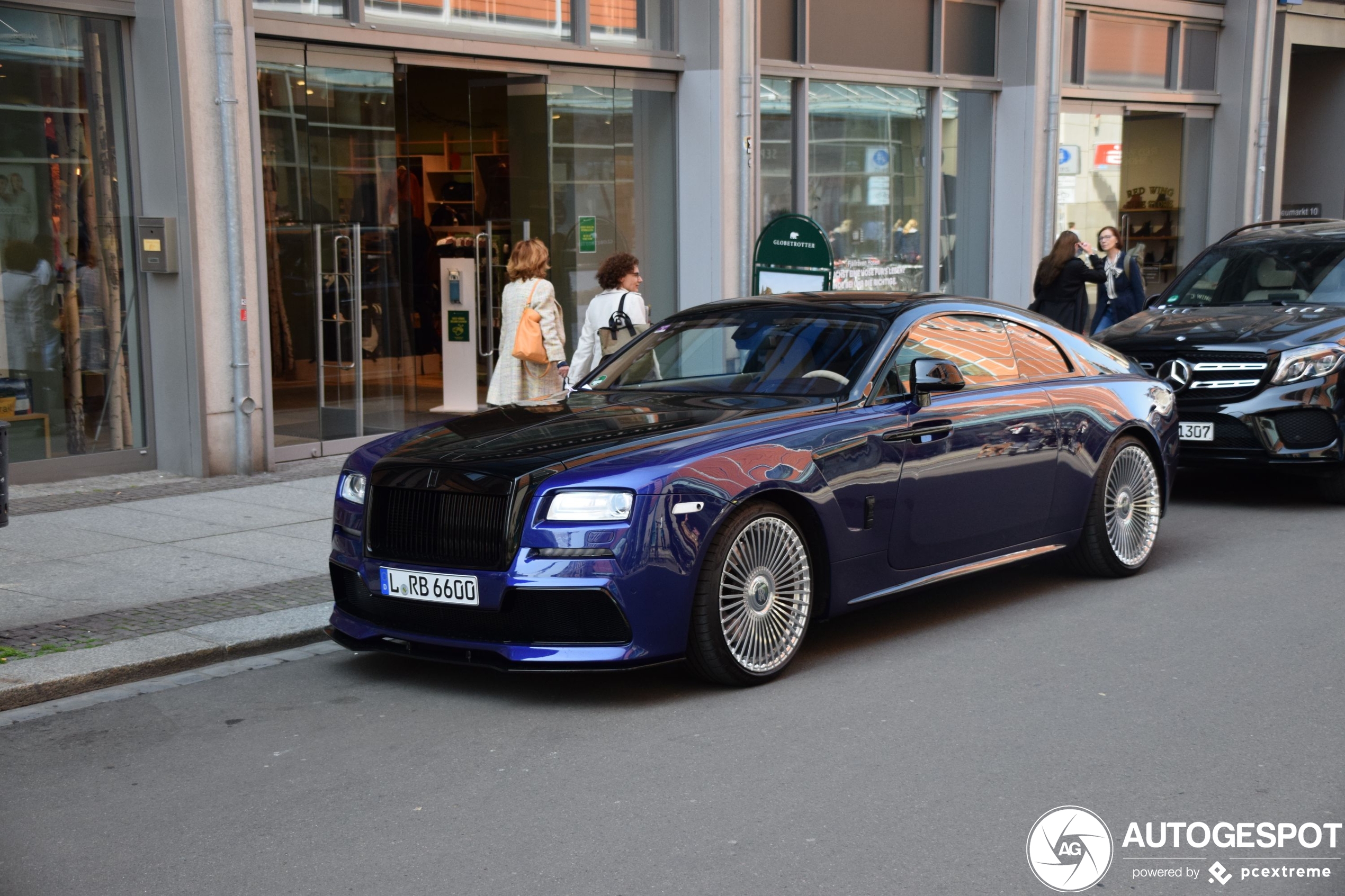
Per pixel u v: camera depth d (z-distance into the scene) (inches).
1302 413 353.7
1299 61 882.1
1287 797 165.9
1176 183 773.9
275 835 158.2
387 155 448.5
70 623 243.4
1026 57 658.8
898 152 629.0
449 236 526.6
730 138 534.6
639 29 525.3
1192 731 189.6
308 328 428.8
